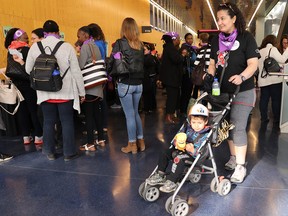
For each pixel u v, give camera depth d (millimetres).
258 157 3365
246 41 2494
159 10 14797
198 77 3996
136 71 3355
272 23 16625
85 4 6762
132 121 3525
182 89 5637
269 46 4523
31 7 4910
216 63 2678
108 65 3334
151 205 2383
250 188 2635
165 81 5059
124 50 3262
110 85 6188
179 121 5285
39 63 2996
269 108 6379
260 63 4750
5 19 4344
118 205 2391
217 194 2545
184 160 2273
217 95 2471
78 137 4383
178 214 2172
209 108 2656
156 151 3676
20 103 3877
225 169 3057
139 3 11133
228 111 2518
